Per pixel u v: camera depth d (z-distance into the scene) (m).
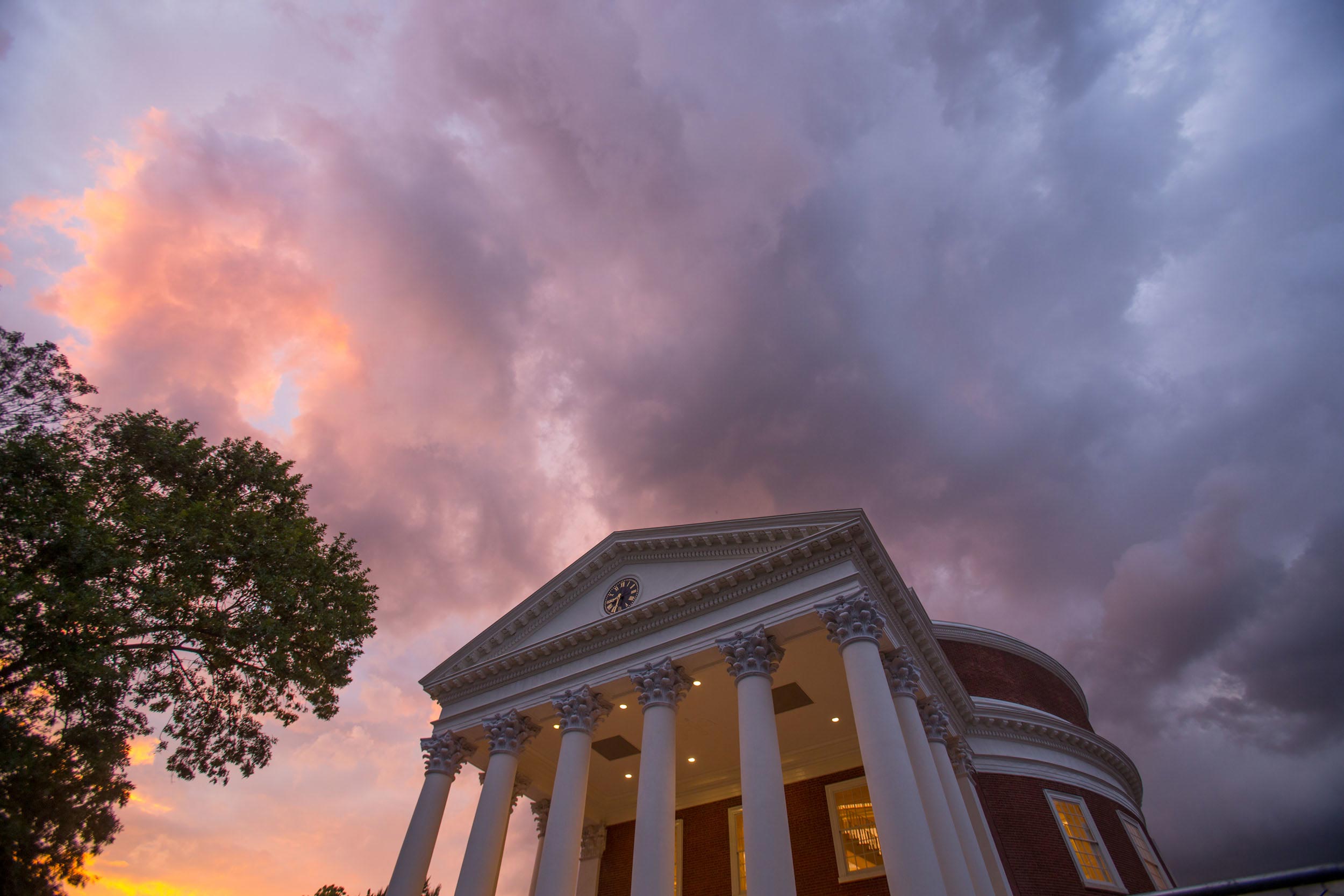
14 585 15.69
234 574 20.27
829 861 26.25
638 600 25.88
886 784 16.70
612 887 31.31
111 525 18.17
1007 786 29.39
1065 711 37.50
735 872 28.45
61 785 18.16
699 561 25.44
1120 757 34.91
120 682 18.16
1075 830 29.44
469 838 22.92
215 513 19.72
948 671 27.69
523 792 30.20
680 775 32.16
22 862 17.30
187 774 19.84
